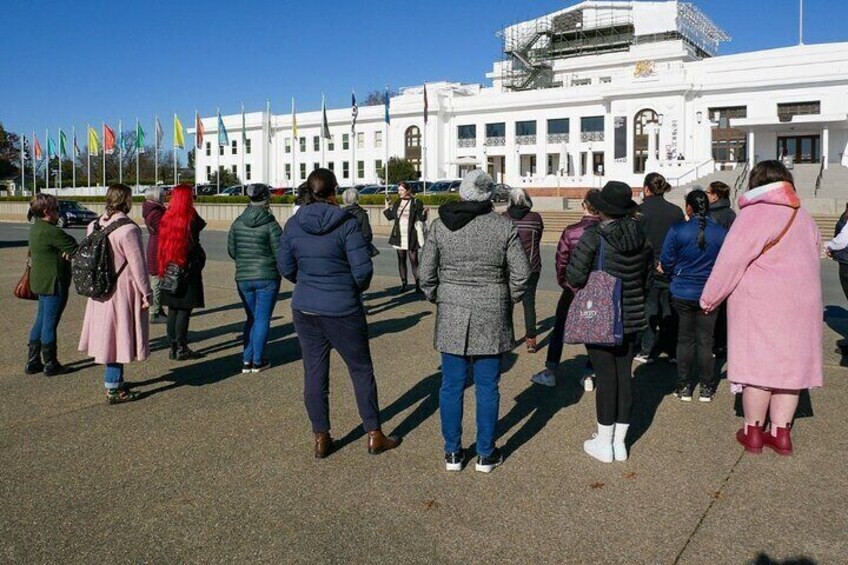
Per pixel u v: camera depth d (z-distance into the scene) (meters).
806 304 4.54
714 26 75.44
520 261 4.32
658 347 7.38
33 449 4.88
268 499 4.10
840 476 4.35
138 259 5.74
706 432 5.18
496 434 5.19
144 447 4.92
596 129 57.28
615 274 4.48
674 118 52.50
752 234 4.56
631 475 4.41
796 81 48.69
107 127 50.59
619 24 70.31
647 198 7.11
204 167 76.50
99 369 7.08
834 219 26.75
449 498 4.10
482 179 4.32
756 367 4.59
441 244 4.37
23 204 51.31
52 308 6.77
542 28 73.12
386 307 10.89
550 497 4.10
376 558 3.45
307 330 4.69
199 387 6.41
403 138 65.69
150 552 3.52
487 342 4.29
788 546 3.53
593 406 5.83
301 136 71.38
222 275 15.04
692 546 3.54
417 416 5.60
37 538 3.65
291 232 4.75
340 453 4.81
